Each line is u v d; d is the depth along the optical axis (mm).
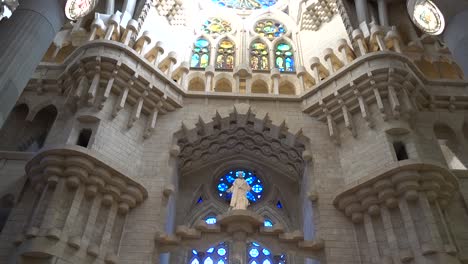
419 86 19016
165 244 16594
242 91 22547
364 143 18125
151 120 19438
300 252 16609
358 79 18766
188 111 20375
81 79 18453
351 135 18906
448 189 16031
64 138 17219
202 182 23953
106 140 17391
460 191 17094
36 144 20328
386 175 15852
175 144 19344
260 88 23297
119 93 18844
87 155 15625
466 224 16156
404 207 15461
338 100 19359
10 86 10625
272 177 24359
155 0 24312
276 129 20234
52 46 21922
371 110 18656
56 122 18734
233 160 24219
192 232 16750
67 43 22359
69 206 15047
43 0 12633
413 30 22938
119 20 20938
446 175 15883
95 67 18312
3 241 15531
